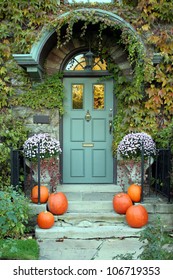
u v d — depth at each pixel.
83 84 5.46
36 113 5.27
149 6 5.05
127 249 3.66
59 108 5.30
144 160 4.63
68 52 5.33
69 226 4.17
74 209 4.44
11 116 5.14
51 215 4.07
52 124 5.28
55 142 4.63
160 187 4.88
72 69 5.46
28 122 5.27
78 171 5.47
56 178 4.84
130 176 4.71
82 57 5.46
